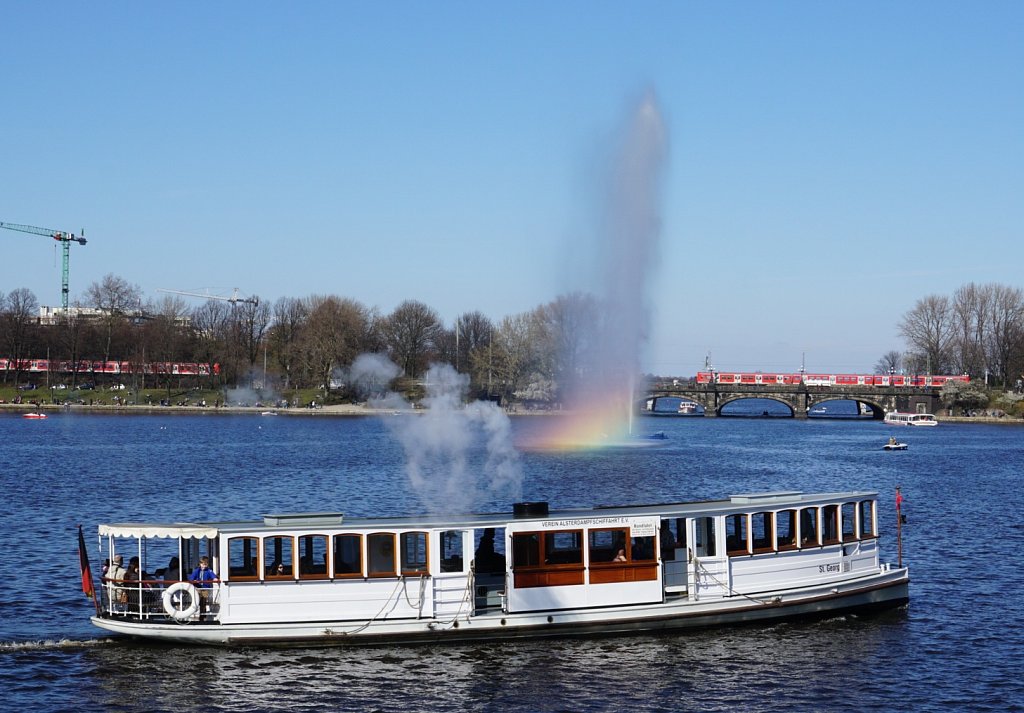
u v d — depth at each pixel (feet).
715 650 165.37
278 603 161.89
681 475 456.45
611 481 426.51
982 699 148.25
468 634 164.66
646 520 170.30
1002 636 177.17
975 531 291.99
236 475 438.81
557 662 158.71
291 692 147.54
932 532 289.12
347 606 162.50
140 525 165.07
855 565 190.19
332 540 162.81
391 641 163.02
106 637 171.12
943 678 156.35
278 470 461.37
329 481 417.08
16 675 154.51
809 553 183.52
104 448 579.89
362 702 144.46
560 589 167.53
